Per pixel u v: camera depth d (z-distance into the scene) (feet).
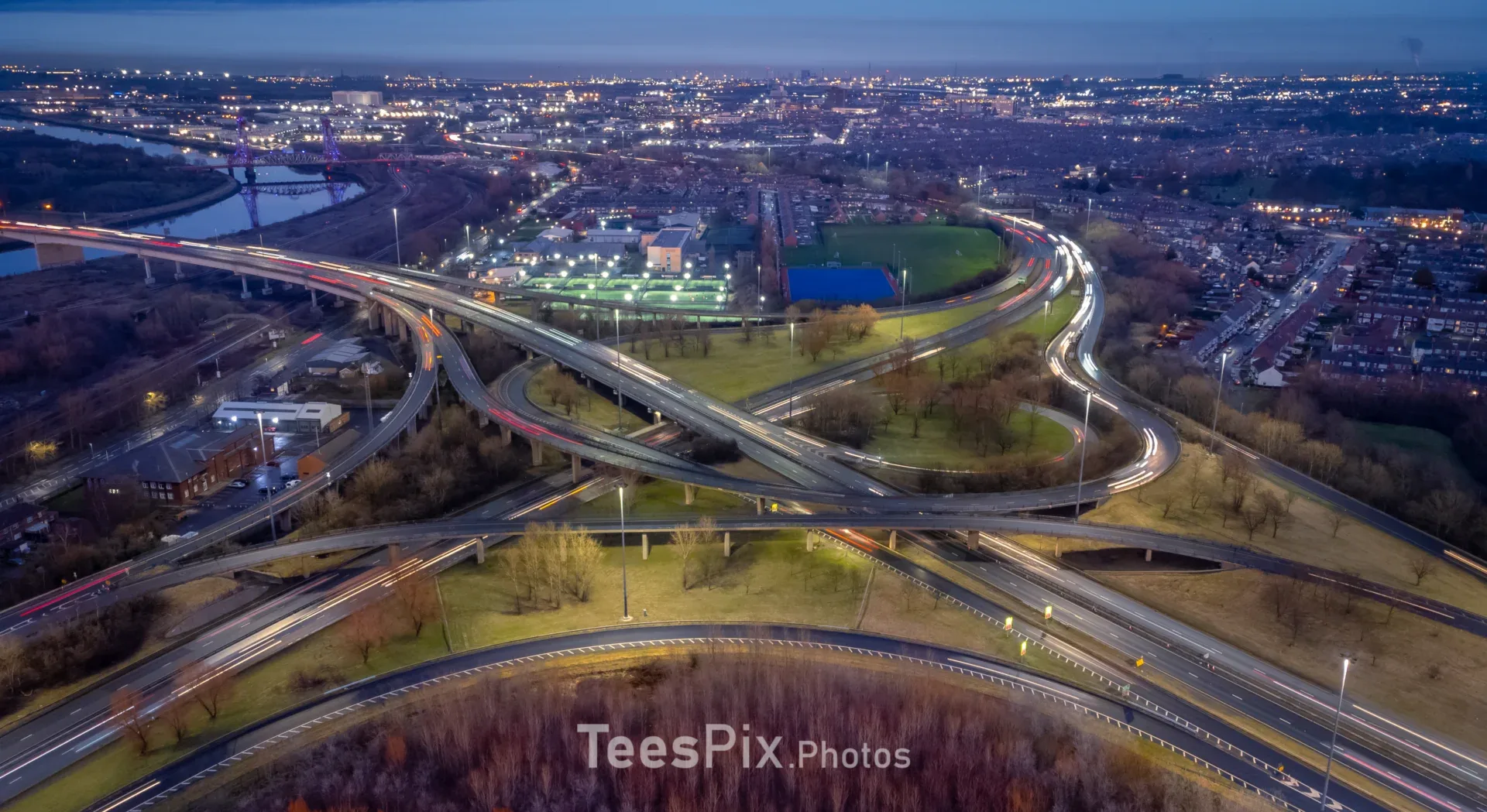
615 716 611.47
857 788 572.10
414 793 561.02
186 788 568.82
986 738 599.16
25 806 561.43
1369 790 574.97
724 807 560.61
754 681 648.38
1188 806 546.26
